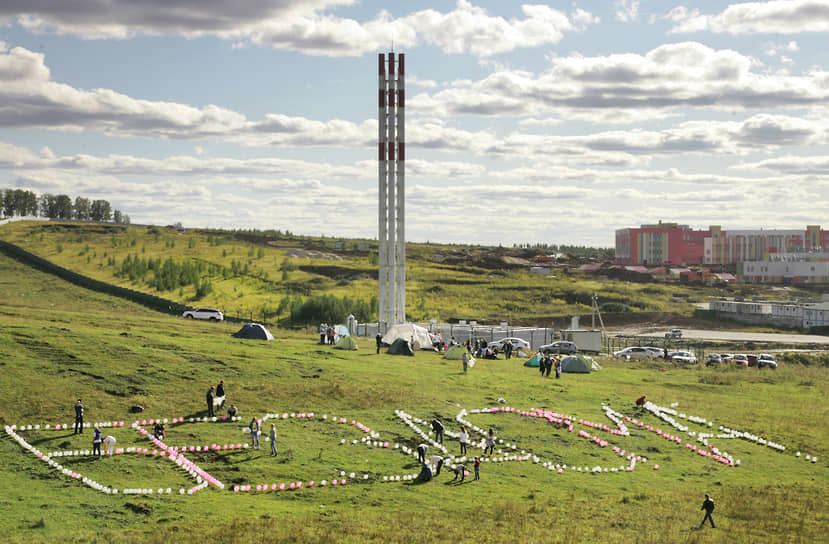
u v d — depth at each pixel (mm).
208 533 28984
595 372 76188
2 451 37125
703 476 43562
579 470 42969
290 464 39469
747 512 36312
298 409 49500
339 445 43531
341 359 67250
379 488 37031
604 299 187125
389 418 49656
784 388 72562
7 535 27203
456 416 51375
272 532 29453
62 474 35000
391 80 100562
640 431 52375
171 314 113938
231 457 39719
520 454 45062
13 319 65000
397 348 76188
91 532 28359
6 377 47031
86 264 182500
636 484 41062
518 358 85500
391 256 99500
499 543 29812
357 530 30328
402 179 99750
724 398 65562
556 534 31203
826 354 103875
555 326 151250
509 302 177875
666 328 151875
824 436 53344
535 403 57094
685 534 32406
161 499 33156
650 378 74562
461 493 37062
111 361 53812
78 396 46156
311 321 130000
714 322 159625
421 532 30562
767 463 46969
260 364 59656
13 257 161500
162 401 47750
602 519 34000
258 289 167500
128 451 38875
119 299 127188
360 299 161500
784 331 145625
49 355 52625
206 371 55531
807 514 36688
